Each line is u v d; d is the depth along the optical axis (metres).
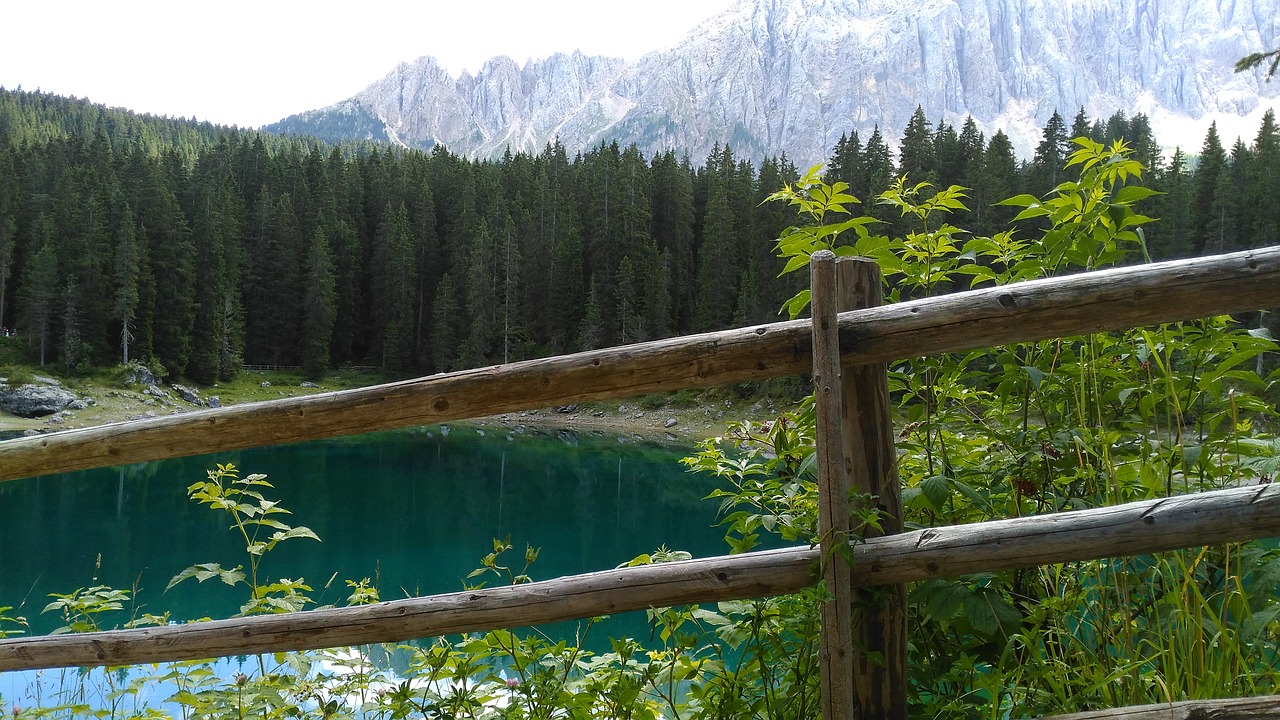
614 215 52.47
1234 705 1.23
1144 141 44.09
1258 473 1.58
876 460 1.46
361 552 10.48
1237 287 1.25
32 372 38.22
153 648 1.78
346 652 2.44
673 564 1.54
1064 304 1.31
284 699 2.17
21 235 48.12
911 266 1.99
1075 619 1.63
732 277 47.59
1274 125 39.22
